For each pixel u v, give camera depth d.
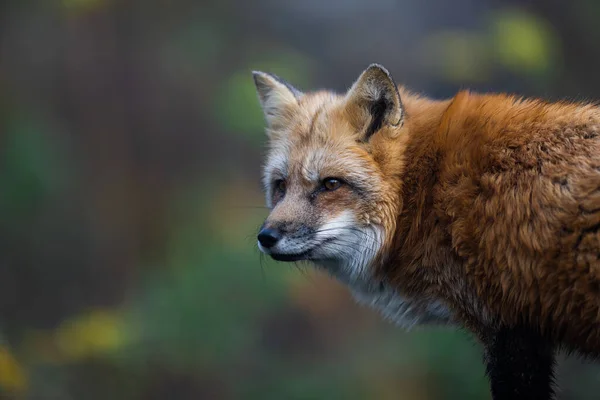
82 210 18.69
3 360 8.89
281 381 14.73
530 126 5.75
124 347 14.62
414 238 6.17
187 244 18.23
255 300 15.64
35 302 17.22
